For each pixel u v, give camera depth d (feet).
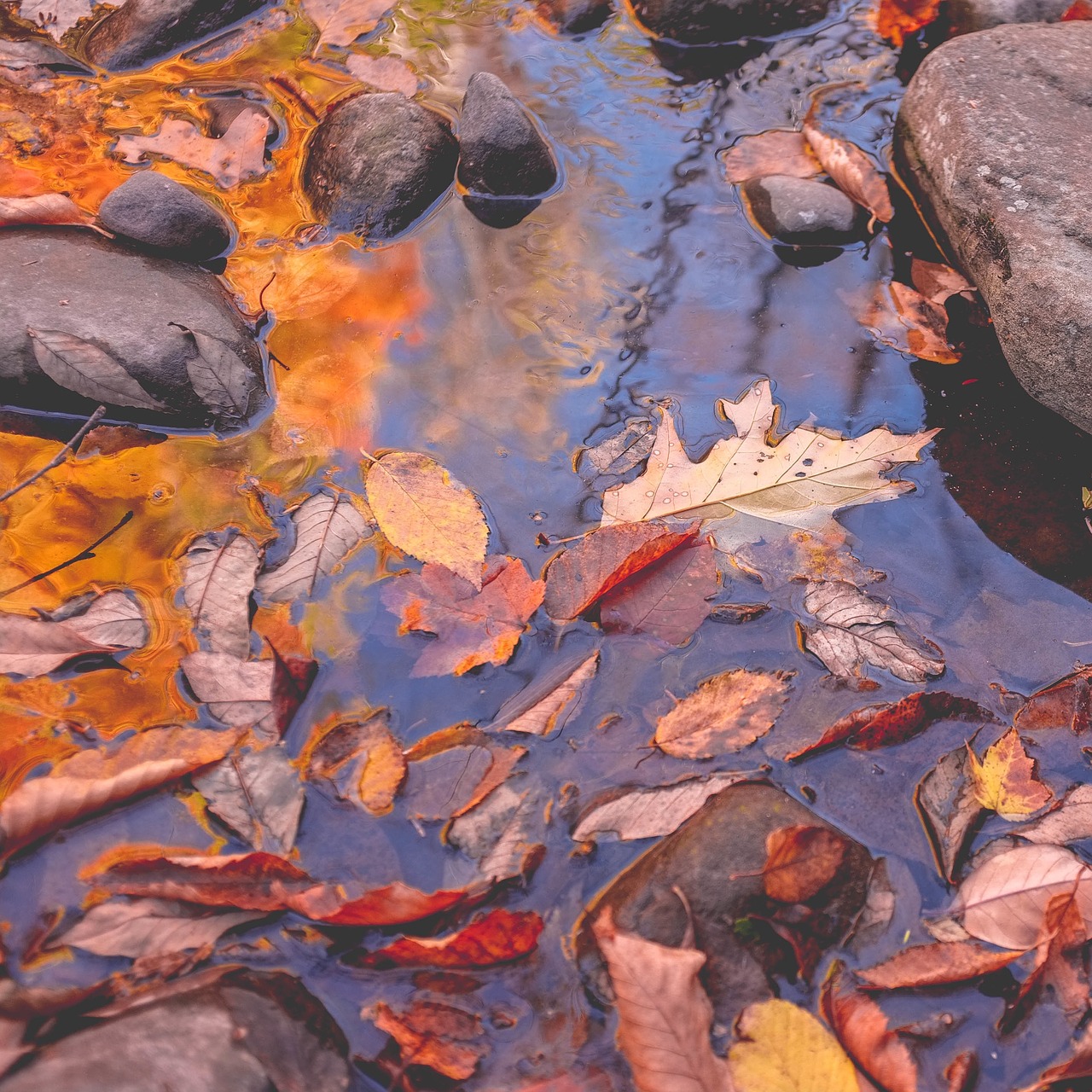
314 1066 4.23
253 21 10.80
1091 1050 4.39
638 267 8.33
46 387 7.00
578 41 10.59
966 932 4.76
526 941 4.62
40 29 10.69
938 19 10.43
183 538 6.44
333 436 7.04
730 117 9.66
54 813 5.03
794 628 6.02
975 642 5.96
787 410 7.23
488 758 5.40
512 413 7.20
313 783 5.31
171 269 7.72
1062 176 7.48
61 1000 4.38
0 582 6.14
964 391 7.36
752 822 4.87
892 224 8.66
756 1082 4.22
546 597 6.09
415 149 8.62
